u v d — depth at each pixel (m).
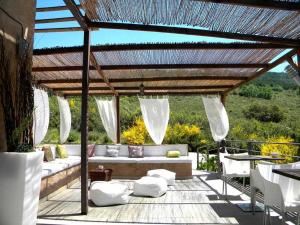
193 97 21.08
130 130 11.77
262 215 4.41
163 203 5.23
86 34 4.70
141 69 6.62
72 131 14.32
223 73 7.21
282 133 12.98
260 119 17.64
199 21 4.30
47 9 4.30
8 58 3.09
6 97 2.97
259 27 4.29
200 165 9.83
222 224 4.00
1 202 2.80
